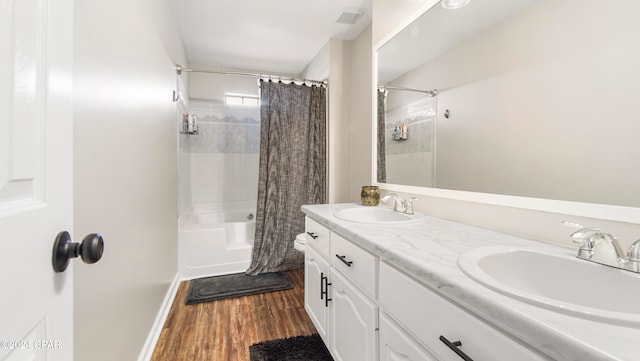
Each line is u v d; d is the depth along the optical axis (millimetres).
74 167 829
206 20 2451
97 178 965
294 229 2832
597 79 833
